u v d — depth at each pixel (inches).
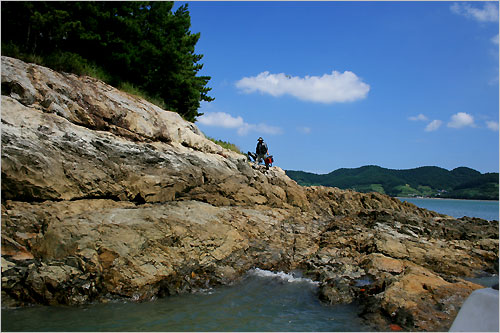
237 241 398.9
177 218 383.6
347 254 401.1
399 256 399.9
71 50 695.1
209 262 350.3
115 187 415.2
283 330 235.0
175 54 823.1
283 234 462.0
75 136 410.9
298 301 293.4
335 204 683.4
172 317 251.9
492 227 554.6
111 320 241.6
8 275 266.1
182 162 518.9
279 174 756.0
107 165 421.7
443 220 592.4
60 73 503.2
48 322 233.5
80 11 701.3
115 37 754.8
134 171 446.6
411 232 485.4
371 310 265.3
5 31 583.8
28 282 266.2
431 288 282.0
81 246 299.1
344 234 468.8
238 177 599.8
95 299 276.2
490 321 125.3
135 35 792.9
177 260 333.1
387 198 741.3
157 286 301.9
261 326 241.1
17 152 339.6
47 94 425.1
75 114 446.9
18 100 397.4
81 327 227.8
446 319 242.1
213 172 560.4
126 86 664.4
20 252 291.9
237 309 273.0
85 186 386.6
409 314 248.4
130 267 301.3
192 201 474.3
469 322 131.3
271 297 301.4
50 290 268.5
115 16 749.3
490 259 422.3
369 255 381.4
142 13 860.0
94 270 288.4
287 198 647.8
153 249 329.7
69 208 353.7
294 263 389.1
